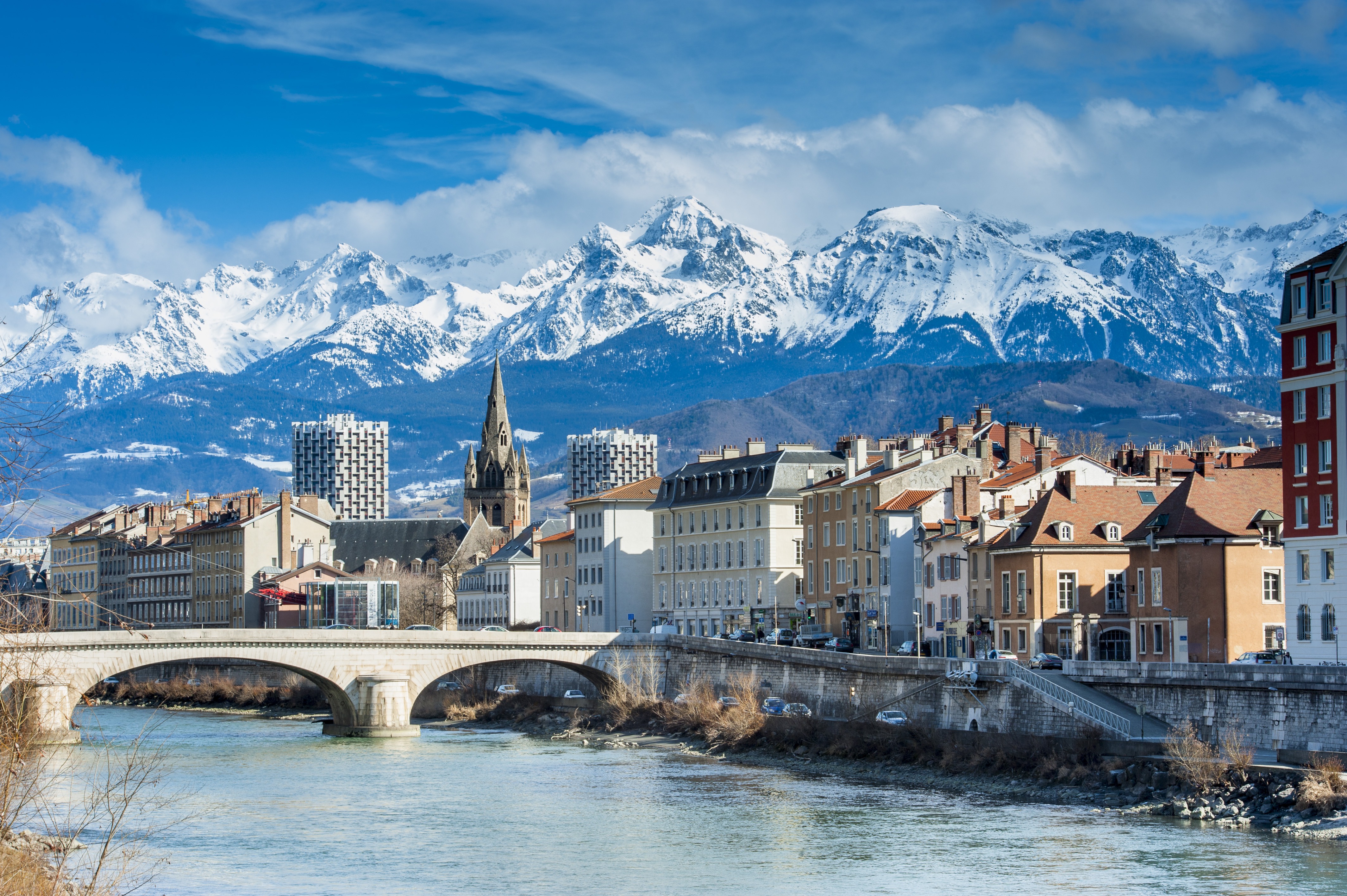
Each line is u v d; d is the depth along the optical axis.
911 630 149.50
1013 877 68.88
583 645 151.00
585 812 91.38
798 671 130.88
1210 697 91.00
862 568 157.75
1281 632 113.94
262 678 195.25
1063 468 146.88
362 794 99.69
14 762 43.59
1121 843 75.56
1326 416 101.44
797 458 182.25
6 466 29.28
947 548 141.50
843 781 103.75
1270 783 81.62
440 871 73.31
